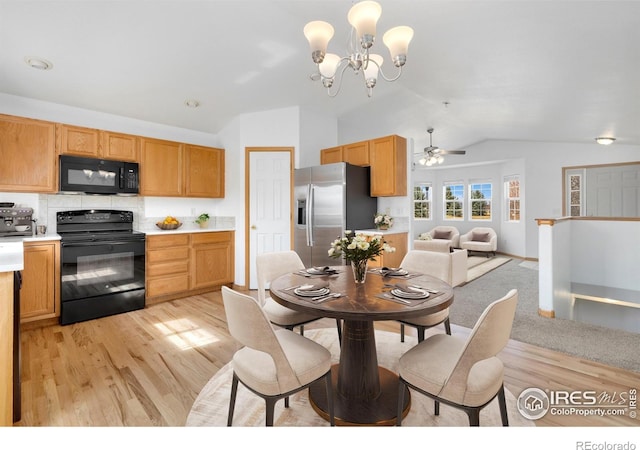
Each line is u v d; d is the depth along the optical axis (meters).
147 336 2.80
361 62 1.88
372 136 5.83
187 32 2.58
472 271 5.87
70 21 2.35
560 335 2.76
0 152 2.93
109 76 3.14
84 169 3.39
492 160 7.92
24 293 2.86
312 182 4.14
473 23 1.97
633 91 2.70
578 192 6.61
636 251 4.51
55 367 2.24
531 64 2.43
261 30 2.62
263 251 4.38
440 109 4.88
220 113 4.27
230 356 2.42
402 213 4.29
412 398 1.91
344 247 1.90
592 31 1.81
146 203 4.20
